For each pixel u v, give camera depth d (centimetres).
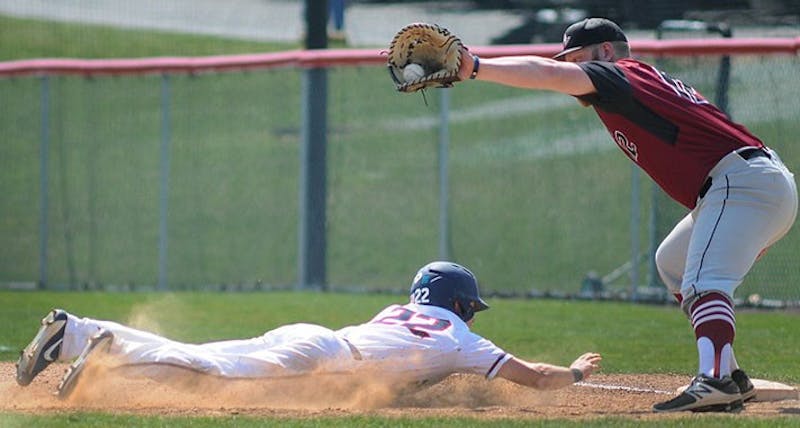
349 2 9625
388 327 2223
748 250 2119
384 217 6250
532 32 8056
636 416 2002
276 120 7575
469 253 5506
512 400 2419
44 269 5481
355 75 7075
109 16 11319
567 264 5278
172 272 5934
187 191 6844
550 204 5703
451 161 6262
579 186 5678
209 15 11438
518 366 2214
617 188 5625
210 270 5916
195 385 2111
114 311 4388
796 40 4247
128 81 7656
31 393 2302
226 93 7738
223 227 6425
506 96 6912
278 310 4397
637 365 3056
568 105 6469
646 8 7006
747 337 3684
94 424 1859
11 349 3231
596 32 2242
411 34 2011
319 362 2156
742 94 4719
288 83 7688
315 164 5162
